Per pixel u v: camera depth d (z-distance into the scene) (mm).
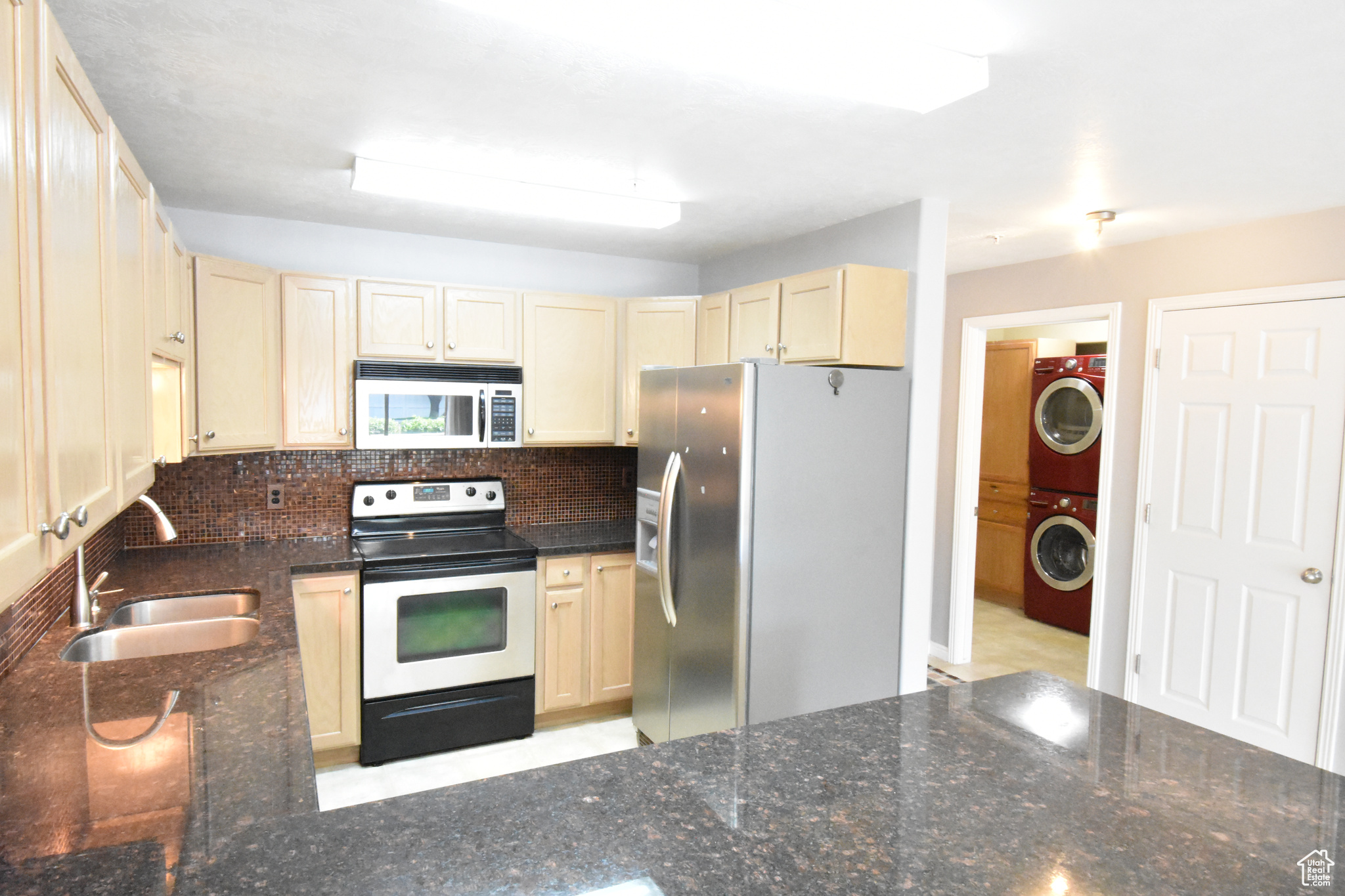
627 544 3578
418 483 3650
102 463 1168
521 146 2328
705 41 1484
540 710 3465
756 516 2697
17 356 793
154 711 1516
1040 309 3943
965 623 4340
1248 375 3117
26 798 1157
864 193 2826
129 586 2566
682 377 3012
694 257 4102
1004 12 1489
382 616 3105
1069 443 4973
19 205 785
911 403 3010
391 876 922
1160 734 1426
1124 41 1606
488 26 1586
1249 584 3123
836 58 1553
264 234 3320
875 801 1151
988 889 937
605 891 903
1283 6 1453
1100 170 2502
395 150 2389
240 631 2271
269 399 3096
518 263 3836
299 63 1779
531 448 3848
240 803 1143
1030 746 1361
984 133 2178
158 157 2492
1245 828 1099
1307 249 2951
